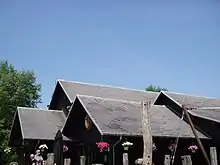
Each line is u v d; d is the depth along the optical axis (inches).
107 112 941.8
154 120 983.0
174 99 1111.0
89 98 1005.8
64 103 1291.8
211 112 1021.2
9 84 1867.6
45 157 1098.7
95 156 965.8
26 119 1163.3
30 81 1940.2
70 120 1045.2
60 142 971.9
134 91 1416.1
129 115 957.2
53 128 1153.4
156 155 912.9
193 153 968.3
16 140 1247.5
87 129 970.7
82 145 1027.3
